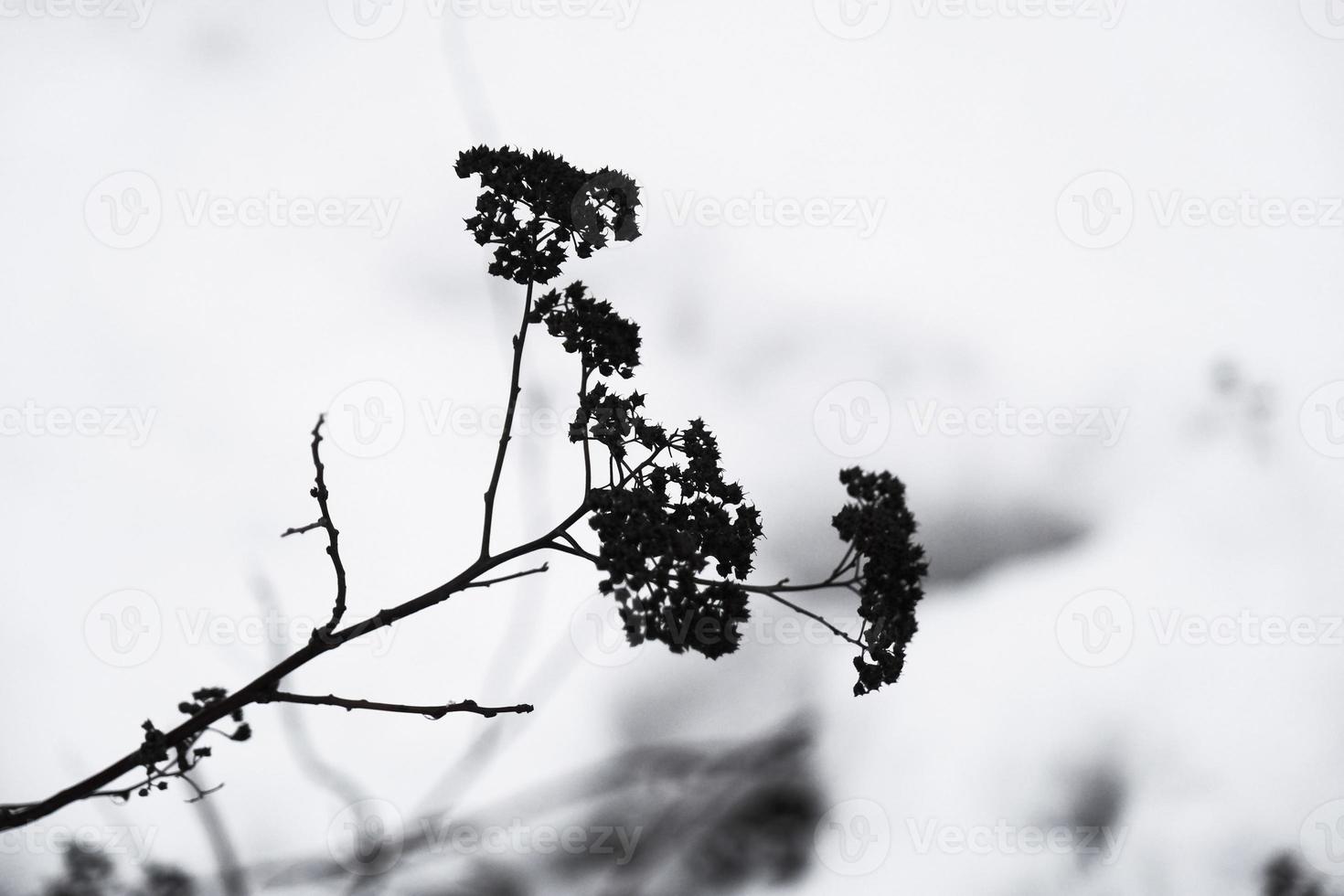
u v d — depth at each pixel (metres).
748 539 1.89
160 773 1.69
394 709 1.70
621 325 1.83
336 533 1.68
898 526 1.88
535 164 1.87
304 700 1.69
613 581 1.71
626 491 1.79
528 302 1.85
